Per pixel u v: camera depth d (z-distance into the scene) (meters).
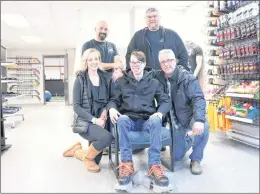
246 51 3.12
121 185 1.85
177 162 2.44
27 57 10.03
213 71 3.73
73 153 2.70
